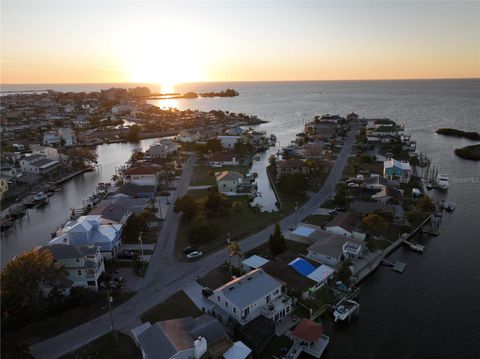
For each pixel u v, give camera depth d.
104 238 64.69
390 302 55.75
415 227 79.00
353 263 63.75
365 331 49.59
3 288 46.88
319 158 143.25
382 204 84.69
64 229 71.75
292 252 65.00
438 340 48.09
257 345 43.47
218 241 72.31
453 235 77.69
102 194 106.00
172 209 90.88
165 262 64.44
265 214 87.00
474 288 59.19
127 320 48.88
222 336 42.72
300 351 44.50
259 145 177.12
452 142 181.50
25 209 98.88
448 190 107.12
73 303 51.03
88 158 147.62
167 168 127.38
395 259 68.00
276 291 51.78
